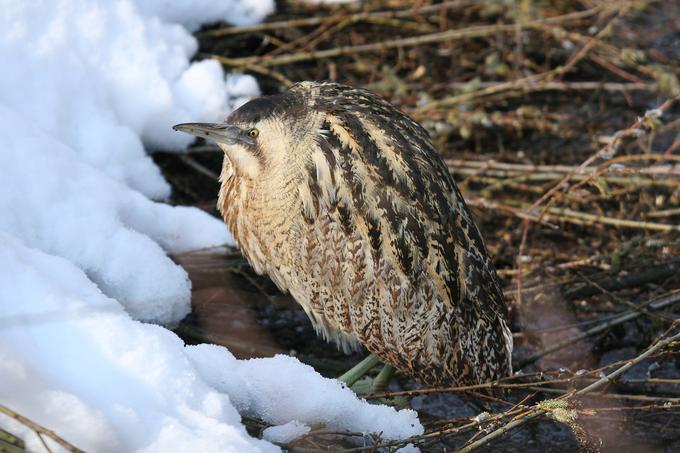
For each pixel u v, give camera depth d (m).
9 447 5.67
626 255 9.92
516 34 12.31
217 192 10.20
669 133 11.77
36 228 7.69
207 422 6.04
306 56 11.27
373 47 11.51
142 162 9.09
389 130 7.85
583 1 13.33
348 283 7.89
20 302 6.36
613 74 12.66
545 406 6.84
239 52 11.69
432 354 8.02
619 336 9.31
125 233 7.96
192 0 10.89
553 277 9.80
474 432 7.86
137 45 9.51
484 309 8.05
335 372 8.66
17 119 8.12
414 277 7.79
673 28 13.44
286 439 6.64
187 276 8.26
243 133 7.89
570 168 10.65
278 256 8.15
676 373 8.85
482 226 10.55
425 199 7.75
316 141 7.75
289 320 9.21
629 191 10.82
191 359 6.54
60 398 5.83
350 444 6.97
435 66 12.28
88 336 6.21
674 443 7.99
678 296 9.16
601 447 7.74
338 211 7.73
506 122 11.31
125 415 5.88
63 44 8.98
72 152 8.25
